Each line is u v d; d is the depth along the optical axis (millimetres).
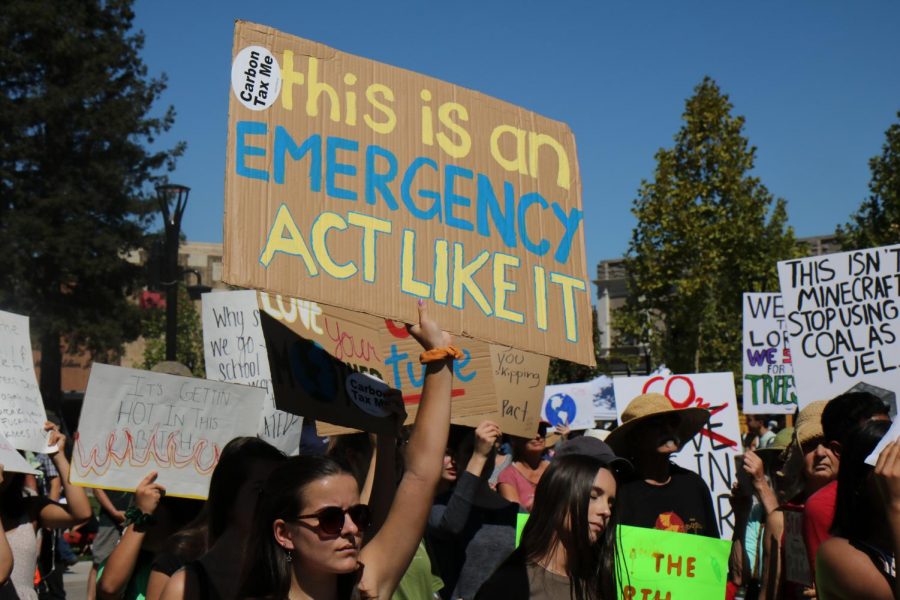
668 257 29094
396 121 4031
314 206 3738
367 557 2953
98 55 34688
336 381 4352
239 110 3639
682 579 4336
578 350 4293
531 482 7312
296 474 2707
